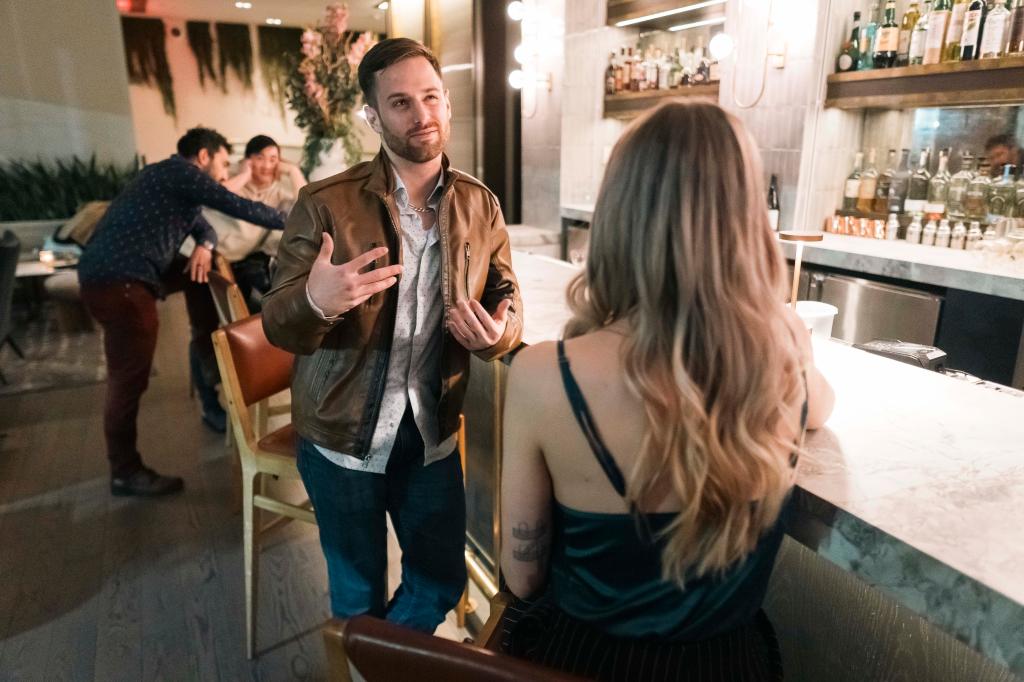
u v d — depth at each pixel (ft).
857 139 11.51
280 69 27.48
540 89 16.51
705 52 13.48
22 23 18.79
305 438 4.73
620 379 2.32
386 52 4.06
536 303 6.33
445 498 5.06
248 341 5.94
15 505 8.63
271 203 11.90
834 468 2.99
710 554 2.36
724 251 2.20
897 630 3.38
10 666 6.00
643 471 2.29
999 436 3.33
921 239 10.57
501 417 5.98
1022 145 9.51
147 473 8.88
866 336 10.07
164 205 8.41
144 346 8.55
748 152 2.27
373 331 4.43
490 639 3.63
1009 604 2.13
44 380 13.06
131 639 6.34
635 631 2.60
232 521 8.27
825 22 10.43
